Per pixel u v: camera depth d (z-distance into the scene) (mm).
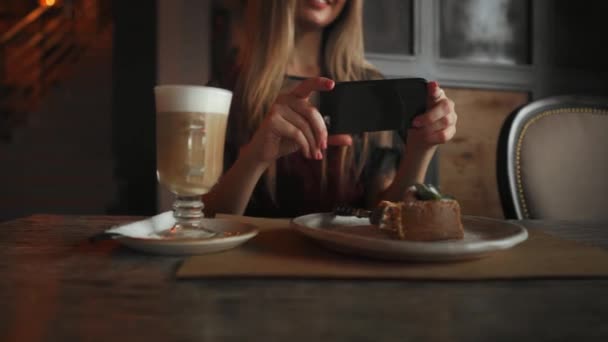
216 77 1725
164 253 517
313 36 1714
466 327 310
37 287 399
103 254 535
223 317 328
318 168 1444
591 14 3408
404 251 451
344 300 370
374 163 1492
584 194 1121
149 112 3787
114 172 3646
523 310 347
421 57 3125
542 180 1111
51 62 4195
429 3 3129
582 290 402
